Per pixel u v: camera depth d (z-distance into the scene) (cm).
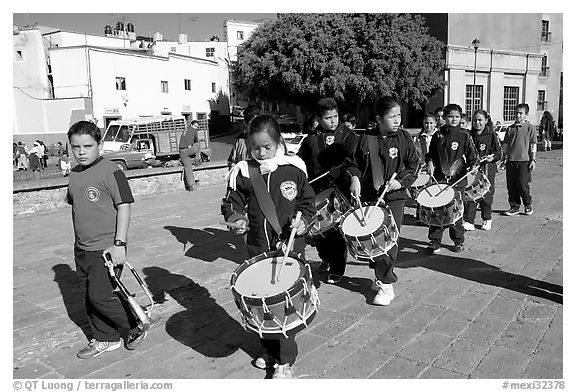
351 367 364
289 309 308
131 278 583
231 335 428
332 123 514
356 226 436
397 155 464
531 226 762
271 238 369
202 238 772
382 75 2655
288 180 366
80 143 379
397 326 425
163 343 416
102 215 385
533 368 352
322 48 2669
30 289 565
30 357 402
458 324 423
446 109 659
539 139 2739
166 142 2294
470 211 726
